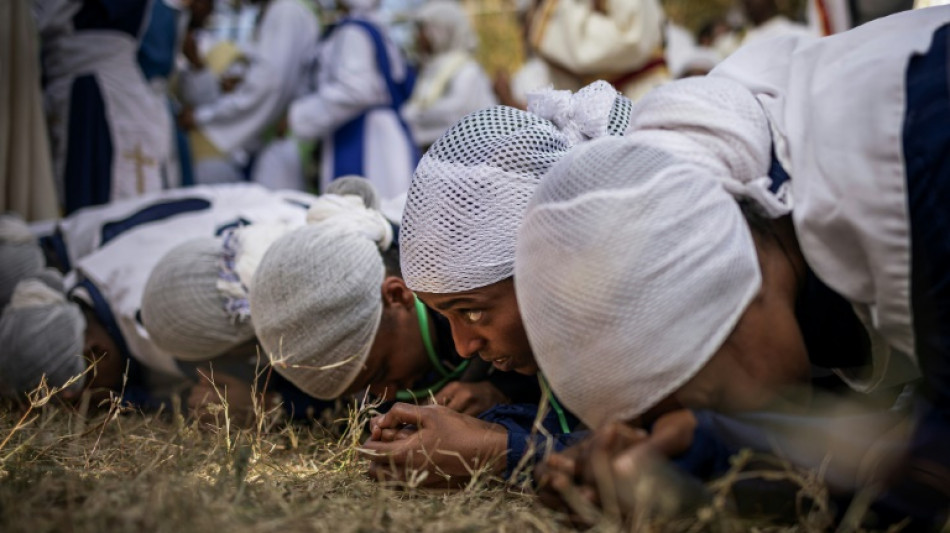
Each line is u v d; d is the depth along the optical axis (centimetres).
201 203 363
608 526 158
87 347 306
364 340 237
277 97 559
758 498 162
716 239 154
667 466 156
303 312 233
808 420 162
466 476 195
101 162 448
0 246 351
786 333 162
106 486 181
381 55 545
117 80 451
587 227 153
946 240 155
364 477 208
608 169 157
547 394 186
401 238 200
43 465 211
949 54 162
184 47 571
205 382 273
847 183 159
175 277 266
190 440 219
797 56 178
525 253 161
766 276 164
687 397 159
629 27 449
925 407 160
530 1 488
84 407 261
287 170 568
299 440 253
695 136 167
